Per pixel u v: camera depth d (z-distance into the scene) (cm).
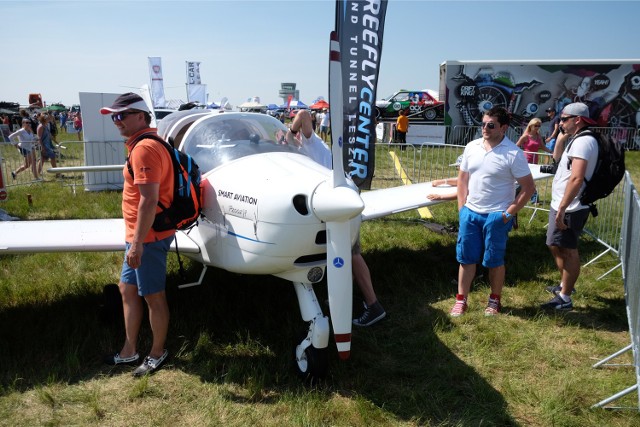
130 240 289
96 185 892
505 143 363
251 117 374
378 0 580
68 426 259
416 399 283
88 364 316
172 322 367
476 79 1727
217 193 317
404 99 2128
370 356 329
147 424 262
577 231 383
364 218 439
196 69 2245
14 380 289
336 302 274
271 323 368
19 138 995
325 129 2100
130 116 279
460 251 383
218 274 457
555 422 261
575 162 359
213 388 292
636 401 277
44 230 369
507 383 293
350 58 594
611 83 1661
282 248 280
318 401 275
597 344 345
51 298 407
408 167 1060
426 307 406
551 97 1702
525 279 462
